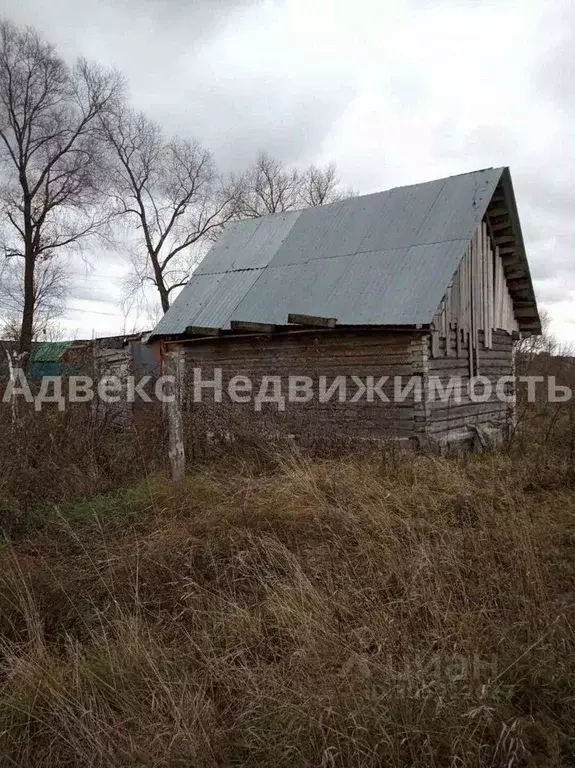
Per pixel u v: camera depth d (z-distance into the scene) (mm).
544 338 31312
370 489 5695
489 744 2656
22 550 4930
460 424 10344
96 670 3203
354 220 12016
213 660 3248
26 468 6188
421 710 2688
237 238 14133
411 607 3719
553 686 3000
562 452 8203
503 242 11719
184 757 2562
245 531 4766
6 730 2771
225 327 11367
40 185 25328
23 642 3570
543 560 4637
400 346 9367
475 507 5516
